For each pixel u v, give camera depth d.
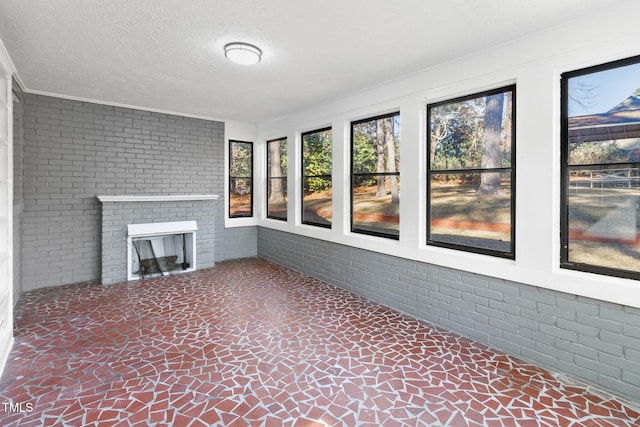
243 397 2.04
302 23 2.33
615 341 2.13
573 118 2.34
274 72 3.30
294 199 5.14
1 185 2.62
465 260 2.92
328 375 2.28
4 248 2.64
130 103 4.57
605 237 2.24
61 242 4.26
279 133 5.43
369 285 3.90
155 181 4.95
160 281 4.52
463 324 2.96
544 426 1.81
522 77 2.51
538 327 2.47
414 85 3.30
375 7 2.12
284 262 5.41
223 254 5.78
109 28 2.40
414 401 2.01
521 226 2.55
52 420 1.82
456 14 2.19
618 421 1.85
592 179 2.28
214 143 5.53
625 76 2.14
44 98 4.07
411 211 3.38
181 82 3.63
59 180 4.22
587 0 2.01
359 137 4.11
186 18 2.26
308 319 3.26
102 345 2.68
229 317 3.28
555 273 2.37
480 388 2.16
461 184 3.08
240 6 2.11
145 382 2.18
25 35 2.49
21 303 3.59
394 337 2.89
